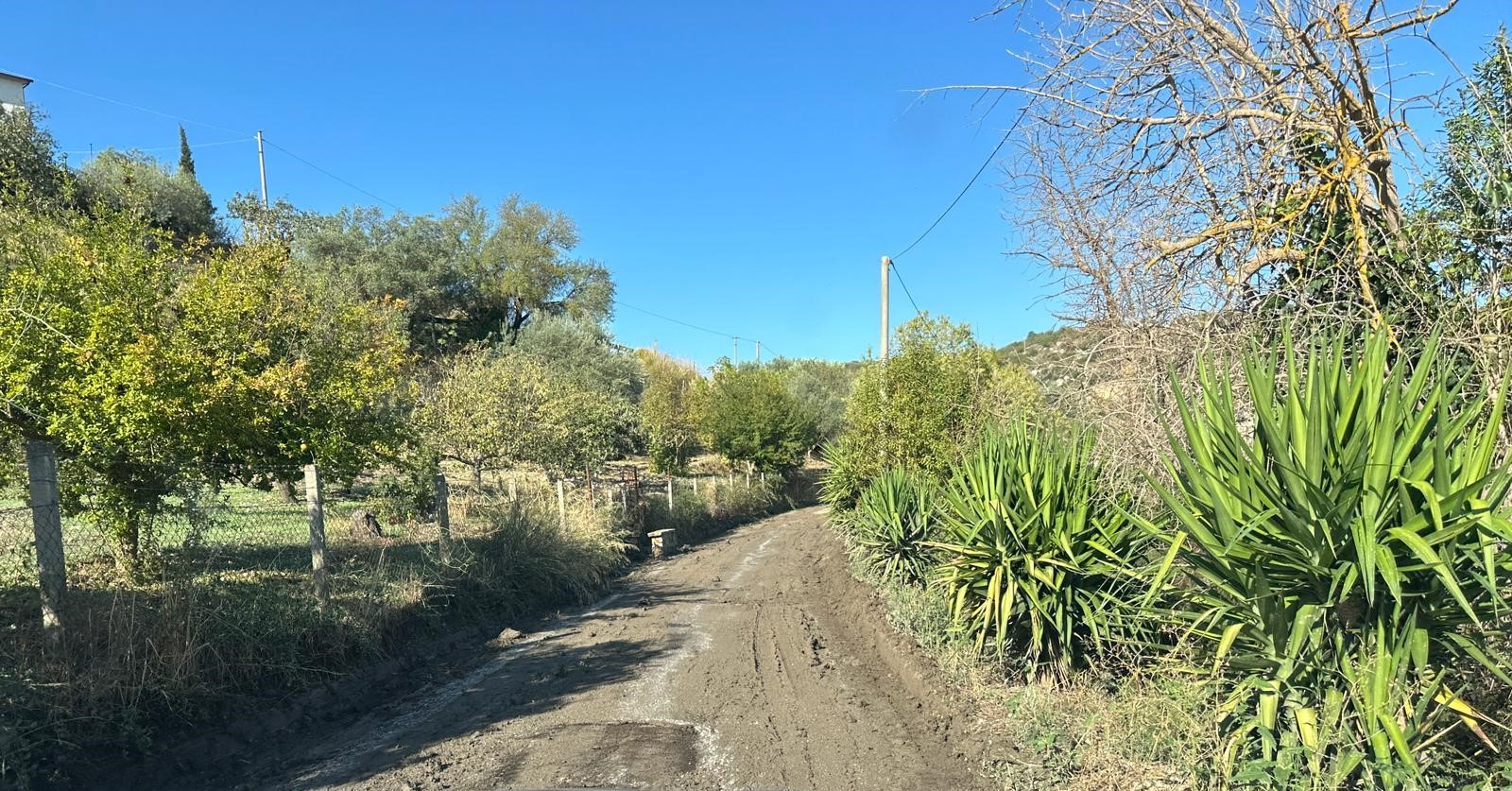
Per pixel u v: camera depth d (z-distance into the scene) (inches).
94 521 277.1
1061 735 206.1
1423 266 208.1
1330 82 214.1
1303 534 139.6
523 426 789.9
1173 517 211.8
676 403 1384.1
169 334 326.6
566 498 711.7
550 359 1494.8
